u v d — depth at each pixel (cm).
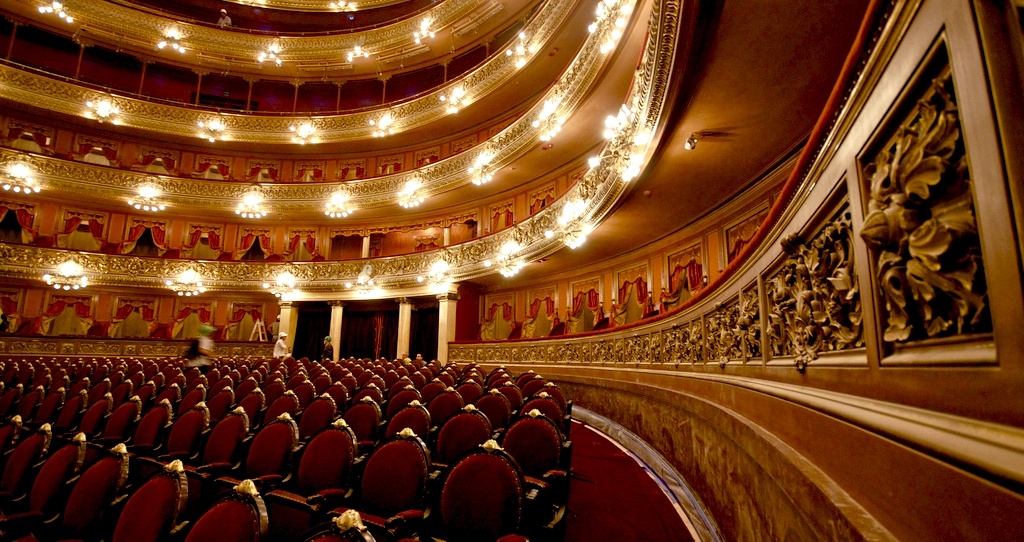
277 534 321
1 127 1641
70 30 1809
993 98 72
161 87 2012
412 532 245
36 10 1709
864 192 121
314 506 291
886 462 99
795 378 188
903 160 99
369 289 1662
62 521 281
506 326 1511
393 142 1886
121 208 1783
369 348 1788
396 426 430
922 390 95
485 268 1396
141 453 452
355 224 1897
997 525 65
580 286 1298
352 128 1853
